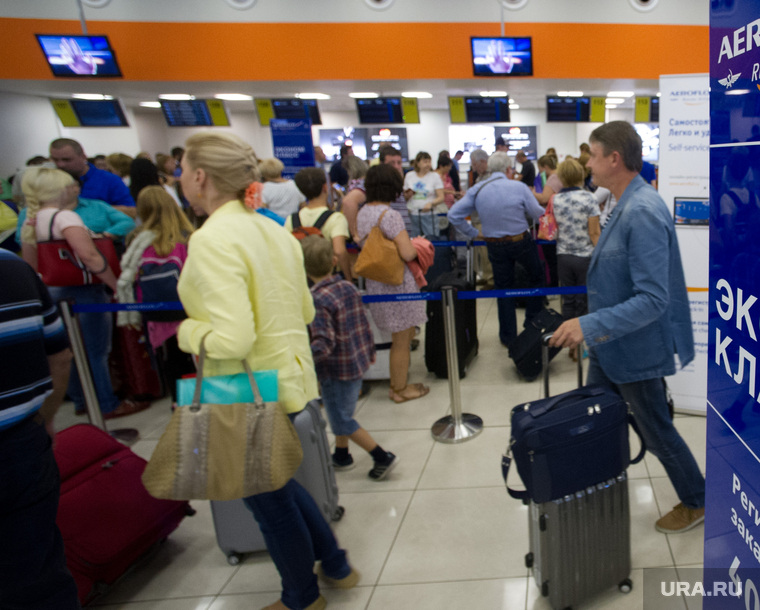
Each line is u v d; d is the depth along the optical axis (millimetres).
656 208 1635
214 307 1335
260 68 6969
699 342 2797
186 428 1392
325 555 1813
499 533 2102
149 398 3678
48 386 1260
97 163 5605
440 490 2420
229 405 1402
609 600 1735
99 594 1860
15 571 1229
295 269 1605
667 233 1642
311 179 3271
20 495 1199
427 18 7012
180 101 8289
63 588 1334
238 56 6914
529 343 3424
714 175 893
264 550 2105
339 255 3248
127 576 2045
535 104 11750
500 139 7012
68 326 2662
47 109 8203
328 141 12711
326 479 2061
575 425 1527
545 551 1625
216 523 2035
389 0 6934
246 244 1418
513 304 4039
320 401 3463
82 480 2014
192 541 2238
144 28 6734
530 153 13453
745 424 830
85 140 8922
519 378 3611
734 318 847
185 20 6773
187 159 1457
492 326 4793
